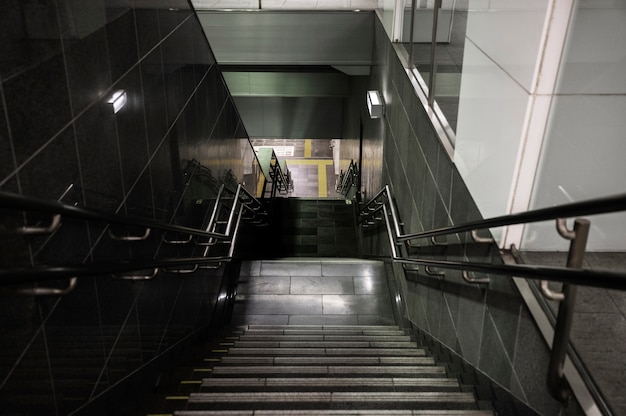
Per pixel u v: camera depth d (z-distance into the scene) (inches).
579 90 92.9
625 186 98.9
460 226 115.3
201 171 201.9
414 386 126.0
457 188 141.3
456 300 146.1
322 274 263.3
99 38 104.0
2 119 70.3
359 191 404.8
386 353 162.1
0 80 69.9
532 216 75.5
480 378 123.6
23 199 57.5
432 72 171.3
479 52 122.8
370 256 318.7
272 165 491.5
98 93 102.9
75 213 72.2
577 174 99.6
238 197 247.9
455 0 189.9
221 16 327.6
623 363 81.5
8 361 72.3
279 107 497.0
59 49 86.7
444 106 178.4
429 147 173.0
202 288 204.7
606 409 73.8
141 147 130.0
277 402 115.6
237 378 129.9
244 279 261.6
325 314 241.0
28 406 77.4
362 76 387.5
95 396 101.2
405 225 217.9
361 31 330.3
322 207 425.1
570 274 61.7
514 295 104.3
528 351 96.9
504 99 106.8
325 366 140.1
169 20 157.5
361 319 239.0
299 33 331.6
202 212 203.8
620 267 101.0
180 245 171.2
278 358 150.3
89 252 99.5
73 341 92.7
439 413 103.7
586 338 86.7
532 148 98.0
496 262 112.3
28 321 77.8
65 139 88.4
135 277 120.5
